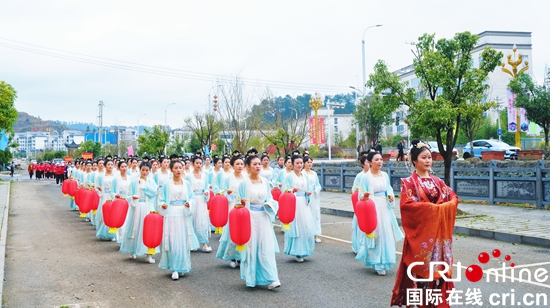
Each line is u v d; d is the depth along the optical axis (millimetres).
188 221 7863
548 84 24312
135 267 8555
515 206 14203
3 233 12062
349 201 18156
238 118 30531
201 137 32062
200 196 10305
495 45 48062
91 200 13648
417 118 12547
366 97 34812
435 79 12344
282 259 9023
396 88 13305
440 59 12320
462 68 12320
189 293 6762
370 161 8000
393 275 7562
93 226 14102
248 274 6773
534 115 23312
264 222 6926
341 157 48938
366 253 7773
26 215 16906
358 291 6637
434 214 4484
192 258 9336
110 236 11516
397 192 18641
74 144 75000
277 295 6555
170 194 7719
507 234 10008
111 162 12461
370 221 7395
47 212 17906
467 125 28016
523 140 34844
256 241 6859
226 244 8375
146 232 7609
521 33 48406
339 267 8188
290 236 8734
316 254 9367
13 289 7074
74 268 8469
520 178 14016
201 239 10141
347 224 13438
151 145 40938
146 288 7066
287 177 8930
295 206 8391
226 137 34281
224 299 6422
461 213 12867
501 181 14602
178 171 7750
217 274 7934
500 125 38250
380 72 13422
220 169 12328
